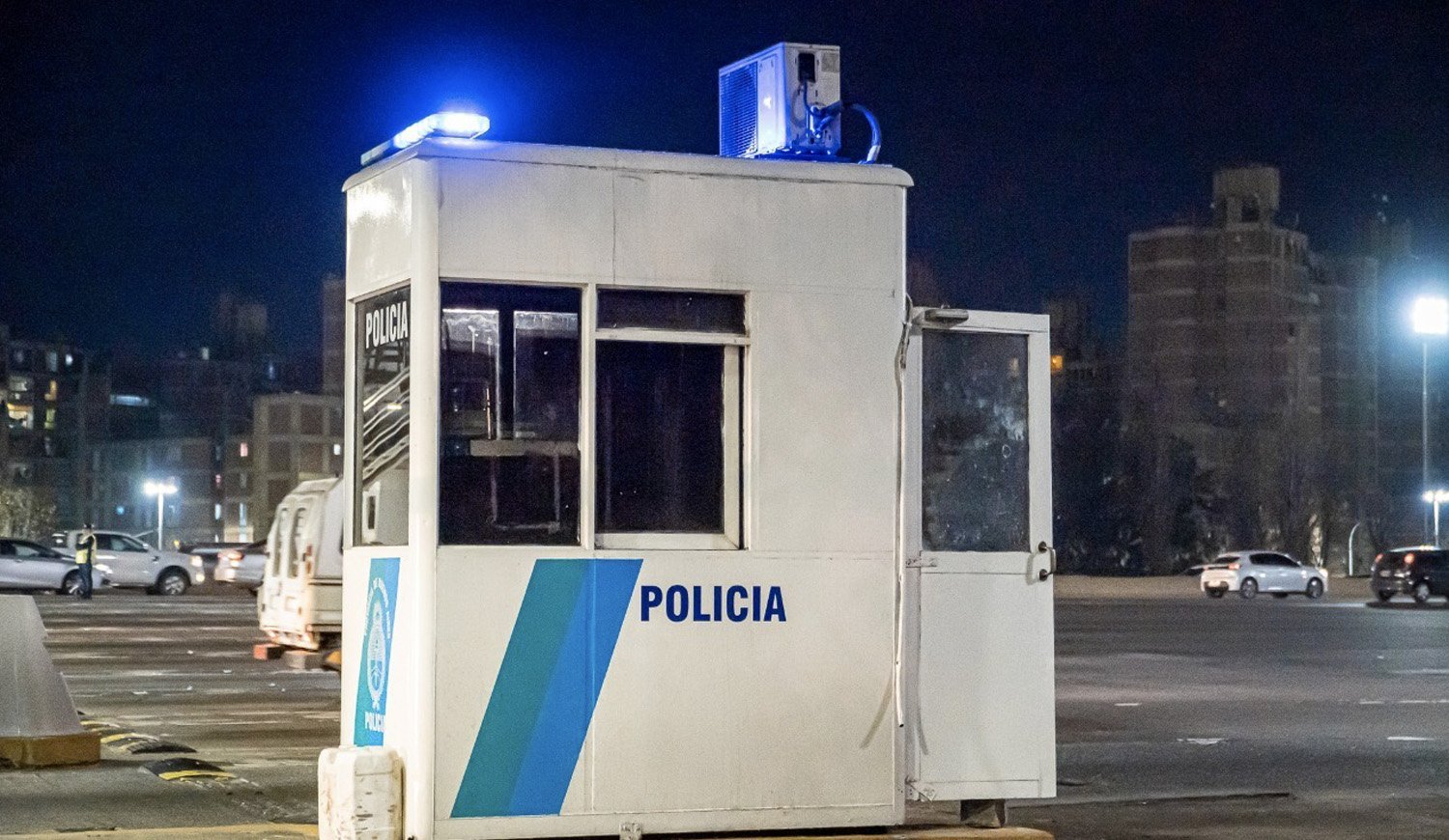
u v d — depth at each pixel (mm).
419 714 7383
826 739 7988
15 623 12852
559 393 7715
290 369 174875
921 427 8406
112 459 171750
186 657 24641
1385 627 38594
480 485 7578
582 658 7621
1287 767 14625
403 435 7734
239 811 10719
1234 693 21375
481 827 7438
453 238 7504
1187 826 11586
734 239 7941
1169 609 49125
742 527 7965
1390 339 169125
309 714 17141
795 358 8023
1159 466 117312
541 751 7543
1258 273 157625
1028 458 8641
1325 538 127625
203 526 160625
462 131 7562
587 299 7723
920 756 8320
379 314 8008
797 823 7934
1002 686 8477
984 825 8570
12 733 12586
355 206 8188
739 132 8898
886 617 8117
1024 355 8664
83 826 10039
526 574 7551
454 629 7438
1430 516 158250
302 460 157000
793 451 8000
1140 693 21344
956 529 8500
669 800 7727
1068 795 13031
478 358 7598
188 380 178250
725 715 7828
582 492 7691
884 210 8188
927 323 8367
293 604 18859
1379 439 167750
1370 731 17297
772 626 7922
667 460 7895
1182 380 158875
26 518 143750
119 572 49094
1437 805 12594
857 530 8086
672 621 7766
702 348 7973
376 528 7977
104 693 19219
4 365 168250
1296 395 157750
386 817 7457
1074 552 117562
